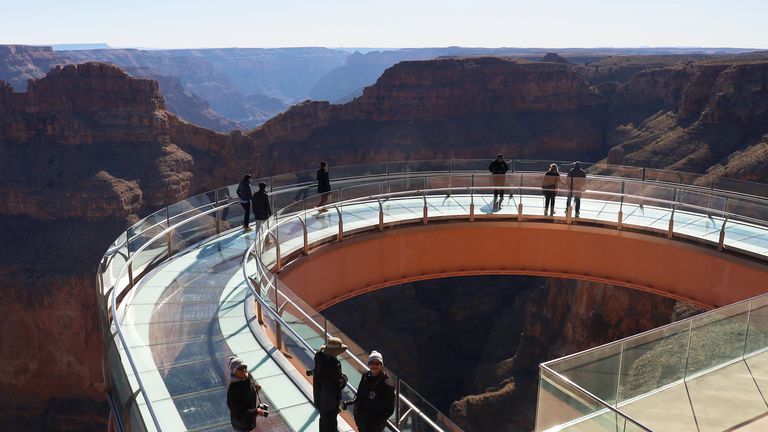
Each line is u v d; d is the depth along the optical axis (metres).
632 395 11.08
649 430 9.00
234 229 21.75
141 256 16.45
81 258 80.94
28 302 77.69
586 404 10.17
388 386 7.92
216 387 10.50
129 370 11.02
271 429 9.37
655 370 11.18
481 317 87.50
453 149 121.25
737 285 20.77
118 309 13.71
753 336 12.61
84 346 77.62
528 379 62.81
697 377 11.83
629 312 63.50
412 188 26.42
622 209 25.53
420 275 23.95
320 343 10.34
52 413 76.19
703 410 11.31
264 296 13.18
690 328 11.66
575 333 68.19
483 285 89.31
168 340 12.34
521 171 30.34
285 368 11.12
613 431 9.63
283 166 116.81
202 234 20.38
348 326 79.88
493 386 68.19
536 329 72.69
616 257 23.67
